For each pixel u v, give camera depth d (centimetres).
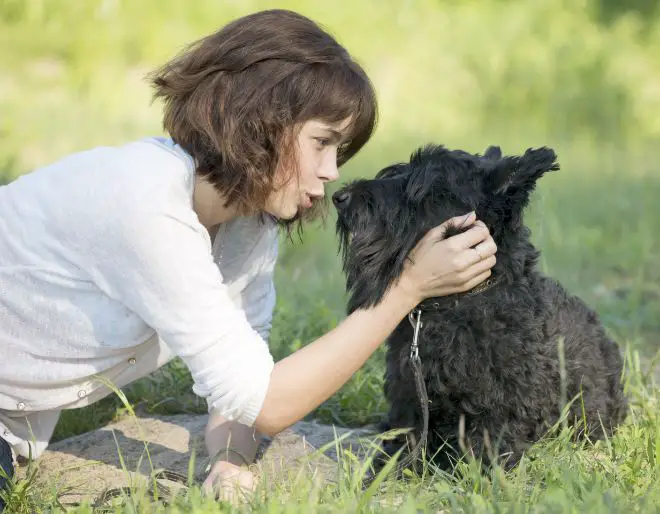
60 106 1736
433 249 492
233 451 540
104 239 474
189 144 492
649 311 980
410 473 511
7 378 514
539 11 2527
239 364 463
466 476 490
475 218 526
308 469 566
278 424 477
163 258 461
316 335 817
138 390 708
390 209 546
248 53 472
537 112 2277
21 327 509
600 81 2367
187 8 2066
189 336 463
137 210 463
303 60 475
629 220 1444
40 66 1875
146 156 484
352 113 491
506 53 2353
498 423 542
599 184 1705
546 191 1330
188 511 454
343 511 426
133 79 1884
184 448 614
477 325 538
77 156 508
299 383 471
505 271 549
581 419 585
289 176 487
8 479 506
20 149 1512
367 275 536
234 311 476
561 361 526
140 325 501
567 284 1102
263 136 473
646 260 1205
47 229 496
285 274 1094
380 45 2250
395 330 570
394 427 570
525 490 489
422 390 519
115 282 484
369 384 708
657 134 2283
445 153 575
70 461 590
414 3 2383
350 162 1688
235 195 489
